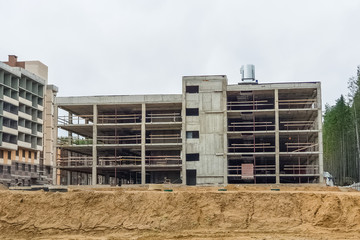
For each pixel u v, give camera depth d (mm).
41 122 99375
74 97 87312
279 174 80375
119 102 86188
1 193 35969
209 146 82688
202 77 84375
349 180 93188
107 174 95562
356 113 78188
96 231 34000
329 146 100438
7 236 33656
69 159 88375
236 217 34375
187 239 32062
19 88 90500
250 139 87500
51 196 35781
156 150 90000
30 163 95375
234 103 89750
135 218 34469
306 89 82188
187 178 83688
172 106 88000
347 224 33375
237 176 81812
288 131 80938
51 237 33375
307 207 35125
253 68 92188
